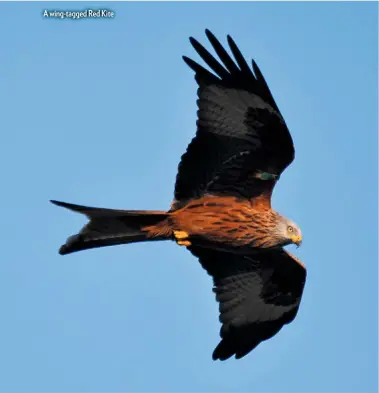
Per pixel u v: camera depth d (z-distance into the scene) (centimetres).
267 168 2106
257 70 2034
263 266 2297
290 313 2328
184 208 2102
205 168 2106
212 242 2119
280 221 2122
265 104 2047
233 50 2048
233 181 2111
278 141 2075
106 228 2067
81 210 2011
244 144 2086
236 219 2100
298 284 2305
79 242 2064
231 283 2327
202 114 2073
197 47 2064
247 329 2336
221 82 2064
